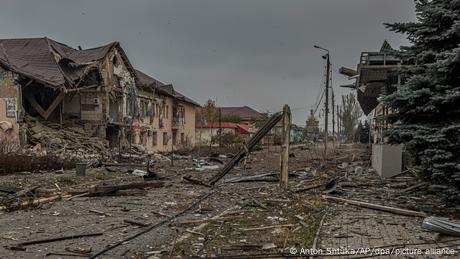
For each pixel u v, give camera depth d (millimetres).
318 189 15031
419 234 8109
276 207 11523
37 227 9219
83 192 14328
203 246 7402
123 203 12797
